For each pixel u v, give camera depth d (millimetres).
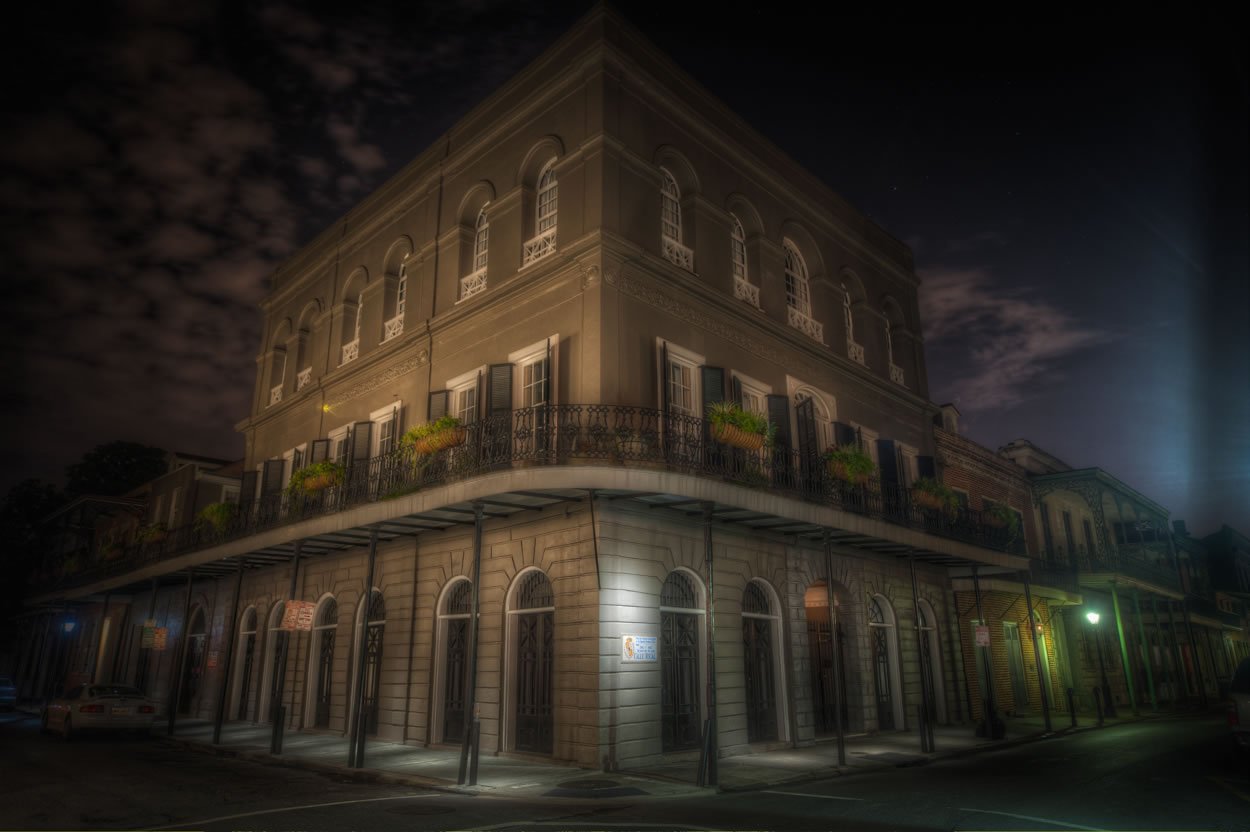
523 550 13617
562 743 12102
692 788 10211
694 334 15062
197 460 31141
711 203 16484
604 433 12258
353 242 21625
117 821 8125
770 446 14023
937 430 22953
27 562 40062
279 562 19453
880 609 18500
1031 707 23047
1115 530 33344
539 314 14562
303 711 17859
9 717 24328
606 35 15016
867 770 12281
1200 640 39469
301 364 23109
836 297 20062
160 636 20234
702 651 13609
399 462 14523
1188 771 11164
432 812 8539
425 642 15141
